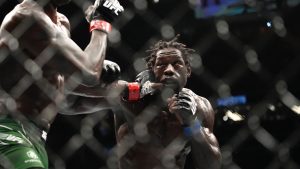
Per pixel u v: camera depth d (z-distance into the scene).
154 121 5.41
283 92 7.57
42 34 4.42
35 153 4.37
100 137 10.45
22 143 4.34
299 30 10.23
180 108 4.98
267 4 10.20
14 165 4.21
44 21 4.45
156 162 5.38
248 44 10.43
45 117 4.68
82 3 8.86
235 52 10.43
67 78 4.91
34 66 4.49
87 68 4.42
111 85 5.18
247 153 9.98
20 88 4.55
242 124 10.26
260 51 10.45
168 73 5.17
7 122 4.45
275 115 10.62
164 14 10.37
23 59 4.51
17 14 4.51
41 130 4.63
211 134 5.40
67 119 10.29
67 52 4.39
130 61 10.12
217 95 10.31
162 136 5.40
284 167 9.58
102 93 5.20
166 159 5.39
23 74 4.55
